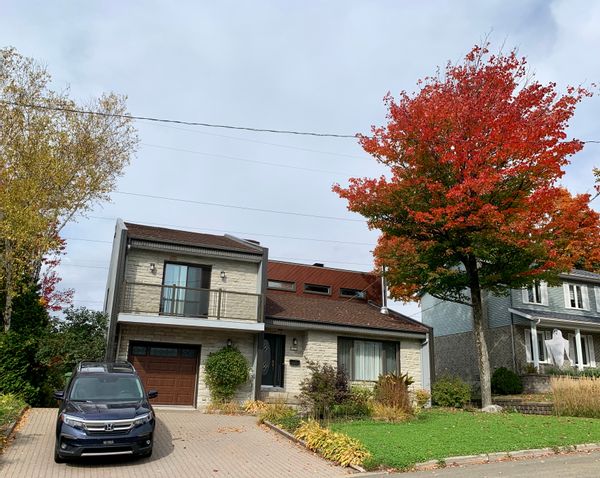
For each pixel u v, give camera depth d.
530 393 23.89
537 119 17.75
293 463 10.07
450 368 30.72
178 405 18.08
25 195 18.16
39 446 10.52
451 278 20.53
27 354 15.50
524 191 17.94
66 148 22.61
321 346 20.38
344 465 9.78
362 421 13.92
